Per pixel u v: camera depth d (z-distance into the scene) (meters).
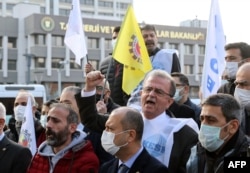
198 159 3.34
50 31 49.41
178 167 3.71
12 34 50.38
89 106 4.23
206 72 5.04
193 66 55.22
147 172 3.32
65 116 4.09
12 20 50.44
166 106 3.92
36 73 48.44
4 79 49.59
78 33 5.70
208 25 5.16
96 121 4.27
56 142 4.04
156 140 3.85
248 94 3.97
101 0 74.00
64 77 49.62
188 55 55.00
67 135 4.09
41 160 4.15
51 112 4.10
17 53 50.47
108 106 5.11
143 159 3.40
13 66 50.44
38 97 19.12
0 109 4.61
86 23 50.81
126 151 3.43
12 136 6.66
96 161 4.04
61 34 49.97
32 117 5.48
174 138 3.78
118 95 5.95
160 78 3.90
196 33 55.41
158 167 3.32
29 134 5.41
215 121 3.21
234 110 3.21
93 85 4.22
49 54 49.22
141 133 3.47
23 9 51.16
